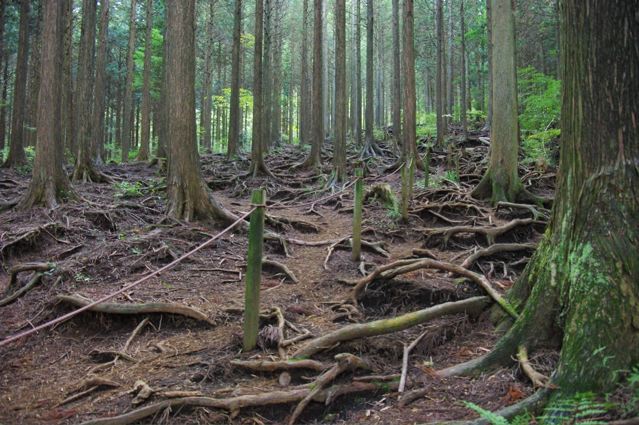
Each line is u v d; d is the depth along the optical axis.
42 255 7.57
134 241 7.42
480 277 5.35
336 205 11.30
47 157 9.45
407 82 14.59
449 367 4.08
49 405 3.93
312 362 4.09
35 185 9.34
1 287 6.69
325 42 40.19
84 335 5.27
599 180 3.80
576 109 3.97
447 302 5.23
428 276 6.24
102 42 19.83
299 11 42.19
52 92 9.50
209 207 8.89
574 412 3.01
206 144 28.50
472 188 11.27
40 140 9.41
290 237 8.78
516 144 9.74
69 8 16.36
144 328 5.25
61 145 9.76
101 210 9.07
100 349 4.86
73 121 20.69
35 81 22.58
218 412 3.58
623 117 3.72
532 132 17.03
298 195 13.31
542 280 4.09
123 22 30.91
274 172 16.56
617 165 3.73
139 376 4.25
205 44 31.84
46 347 5.09
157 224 8.45
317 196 12.90
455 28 31.72
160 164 17.83
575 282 3.70
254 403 3.59
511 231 8.04
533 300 4.07
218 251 7.87
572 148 4.04
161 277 6.66
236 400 3.58
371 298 5.94
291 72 39.81
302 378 4.04
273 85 32.59
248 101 32.31
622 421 2.71
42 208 9.09
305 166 17.11
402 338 4.63
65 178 9.71
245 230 8.79
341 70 13.80
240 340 4.68
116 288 6.18
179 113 8.88
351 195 12.17
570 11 3.98
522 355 3.79
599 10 3.75
